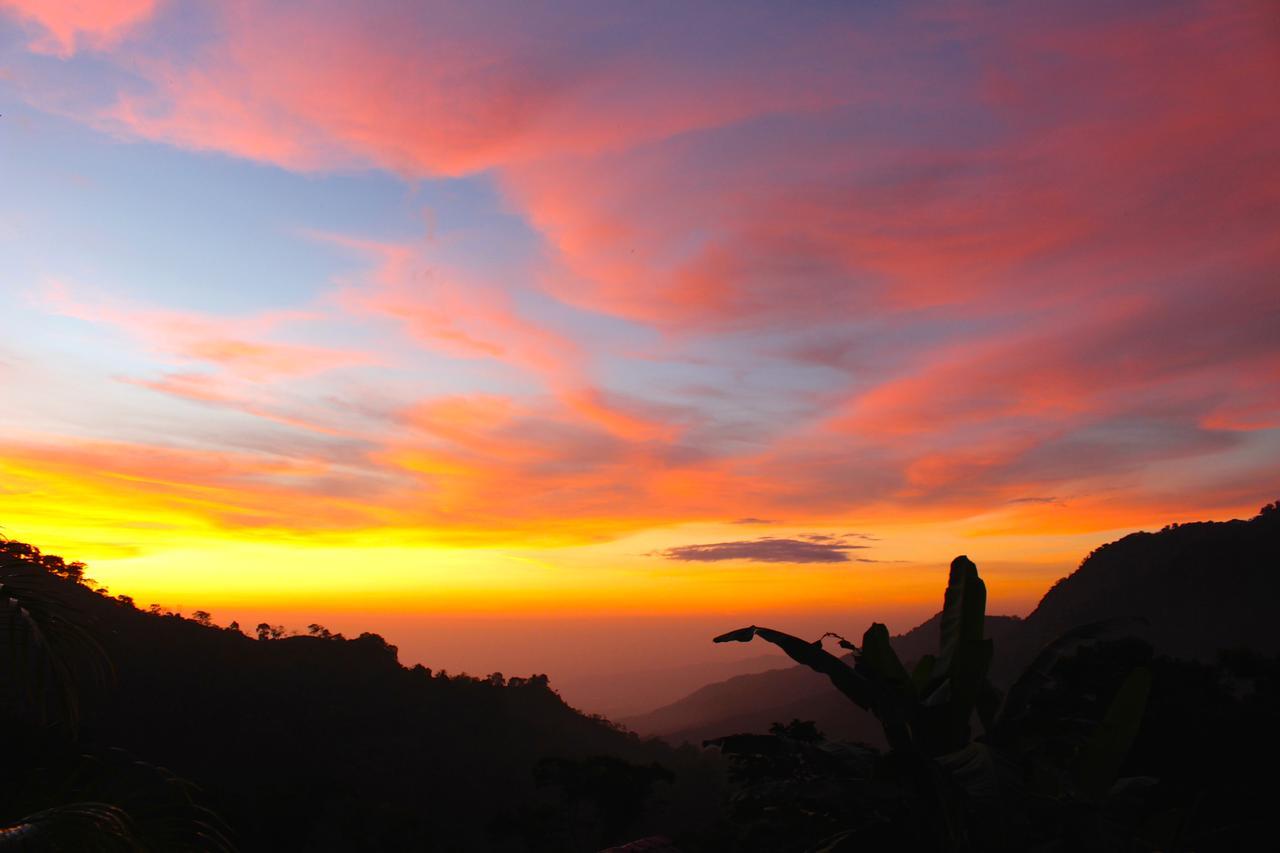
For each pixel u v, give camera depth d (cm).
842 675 460
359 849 5209
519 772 9881
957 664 457
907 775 424
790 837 493
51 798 314
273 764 7788
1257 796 816
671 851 467
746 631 479
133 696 8156
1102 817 357
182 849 332
